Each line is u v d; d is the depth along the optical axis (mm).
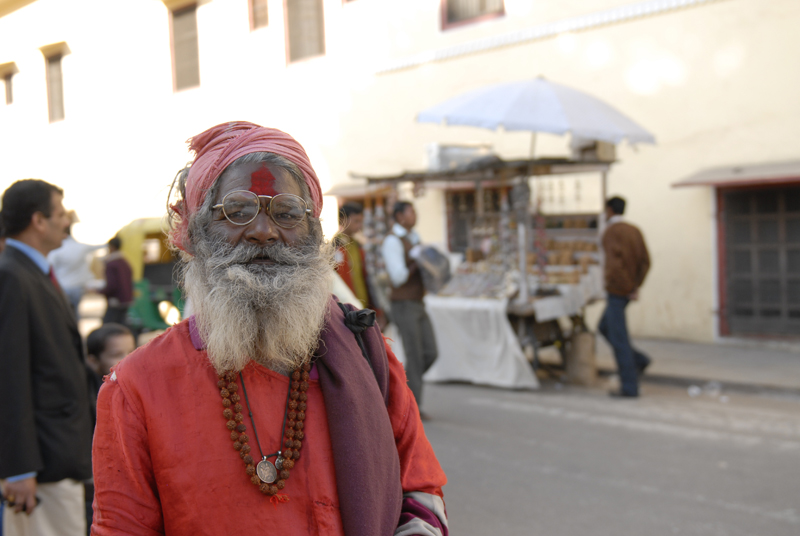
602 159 6898
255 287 1129
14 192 2361
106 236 15984
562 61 9148
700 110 8086
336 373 1201
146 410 1123
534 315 6637
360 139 11750
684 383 6617
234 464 1124
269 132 1261
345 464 1158
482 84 10039
